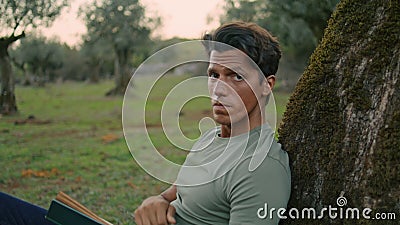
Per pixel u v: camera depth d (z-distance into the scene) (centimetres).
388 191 191
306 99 215
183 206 214
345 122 203
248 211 193
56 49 2825
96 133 1173
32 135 1132
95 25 2306
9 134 1137
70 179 709
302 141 214
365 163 196
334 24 215
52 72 3203
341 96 204
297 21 1360
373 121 196
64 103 1934
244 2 1398
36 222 268
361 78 201
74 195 614
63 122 1388
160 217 220
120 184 673
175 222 216
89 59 3456
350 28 208
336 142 204
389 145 191
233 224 195
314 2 1146
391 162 191
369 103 198
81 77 3478
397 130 191
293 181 213
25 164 812
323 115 209
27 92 2308
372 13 204
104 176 725
